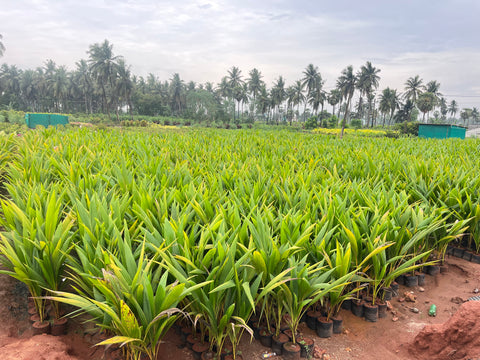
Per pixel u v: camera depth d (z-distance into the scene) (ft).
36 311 10.82
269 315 10.94
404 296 13.89
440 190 18.89
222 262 9.16
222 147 34.24
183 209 13.00
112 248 10.32
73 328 10.76
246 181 17.62
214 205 13.97
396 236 12.68
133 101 363.97
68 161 22.97
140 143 30.76
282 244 11.00
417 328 11.60
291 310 9.82
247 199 15.51
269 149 35.37
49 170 20.07
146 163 22.06
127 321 7.50
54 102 388.37
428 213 15.42
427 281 15.42
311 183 18.88
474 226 17.01
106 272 7.97
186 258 8.95
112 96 282.15
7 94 375.25
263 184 17.56
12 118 167.12
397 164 23.97
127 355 8.93
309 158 28.43
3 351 8.60
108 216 11.41
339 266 10.17
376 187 17.58
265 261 9.57
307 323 11.46
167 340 10.51
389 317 12.34
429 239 16.56
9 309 11.31
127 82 247.91
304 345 9.97
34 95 392.68
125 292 7.77
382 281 12.85
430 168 22.80
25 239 10.18
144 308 8.07
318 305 11.88
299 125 340.59
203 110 334.85
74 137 35.40
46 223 10.63
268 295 10.26
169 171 20.16
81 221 11.13
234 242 9.23
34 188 14.74
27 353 8.48
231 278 9.12
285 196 15.39
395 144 46.78
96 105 405.39
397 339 11.02
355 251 11.50
